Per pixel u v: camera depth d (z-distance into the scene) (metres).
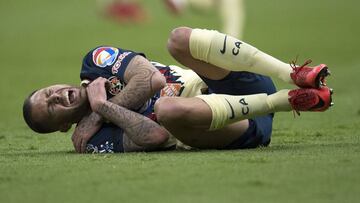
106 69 15.16
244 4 75.69
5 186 11.77
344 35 55.00
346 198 10.39
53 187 11.59
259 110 14.25
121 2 65.62
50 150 16.31
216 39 14.59
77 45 52.66
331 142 15.95
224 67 14.71
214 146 14.95
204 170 12.43
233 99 14.19
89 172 12.63
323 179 11.48
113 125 15.18
